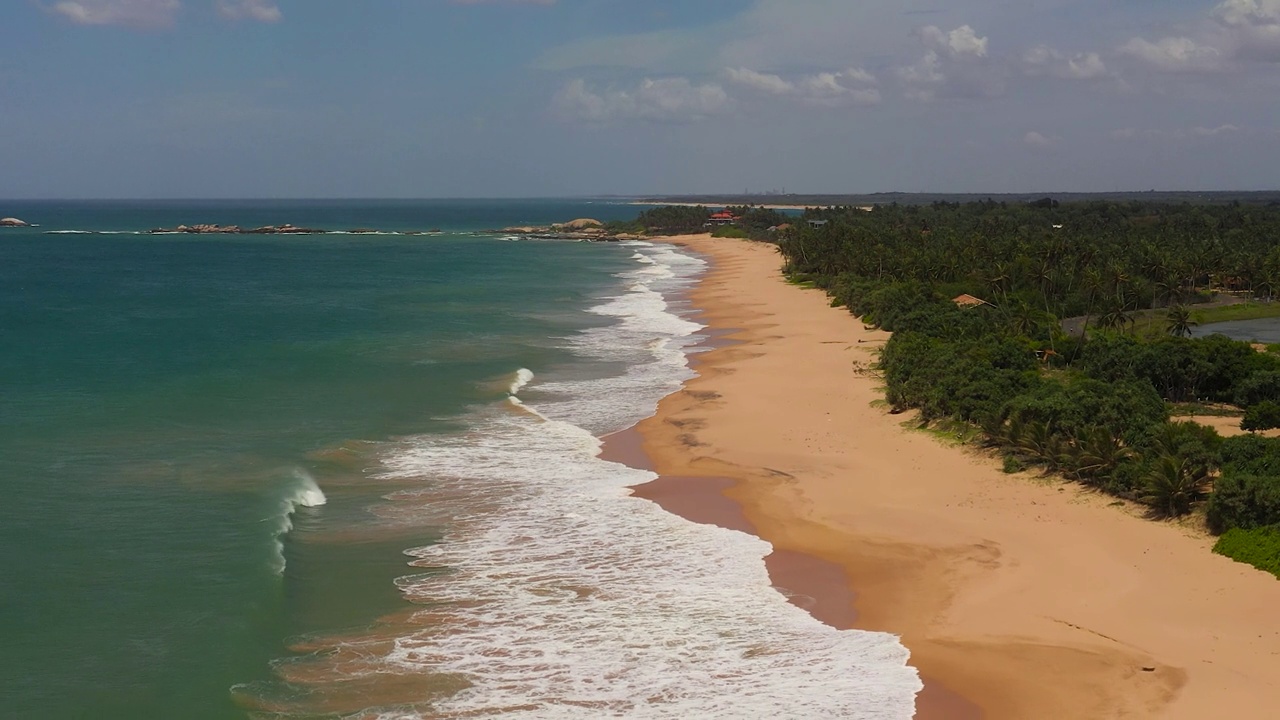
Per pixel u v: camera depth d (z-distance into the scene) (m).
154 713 23.27
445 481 40.94
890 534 34.91
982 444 43.97
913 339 62.69
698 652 26.58
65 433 46.56
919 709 23.62
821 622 28.36
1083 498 37.44
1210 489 36.19
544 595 30.12
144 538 33.66
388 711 23.56
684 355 71.00
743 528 35.75
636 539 34.69
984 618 28.33
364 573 31.61
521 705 23.84
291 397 55.56
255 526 34.94
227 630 27.31
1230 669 24.98
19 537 33.31
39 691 24.02
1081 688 24.41
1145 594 29.34
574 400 56.22
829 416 51.22
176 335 77.38
